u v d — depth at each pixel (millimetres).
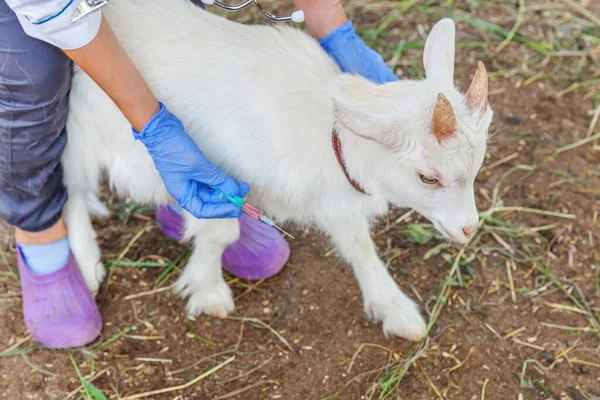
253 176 1515
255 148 1491
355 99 1445
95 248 1713
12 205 1539
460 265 1777
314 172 1494
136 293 1723
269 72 1486
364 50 1583
